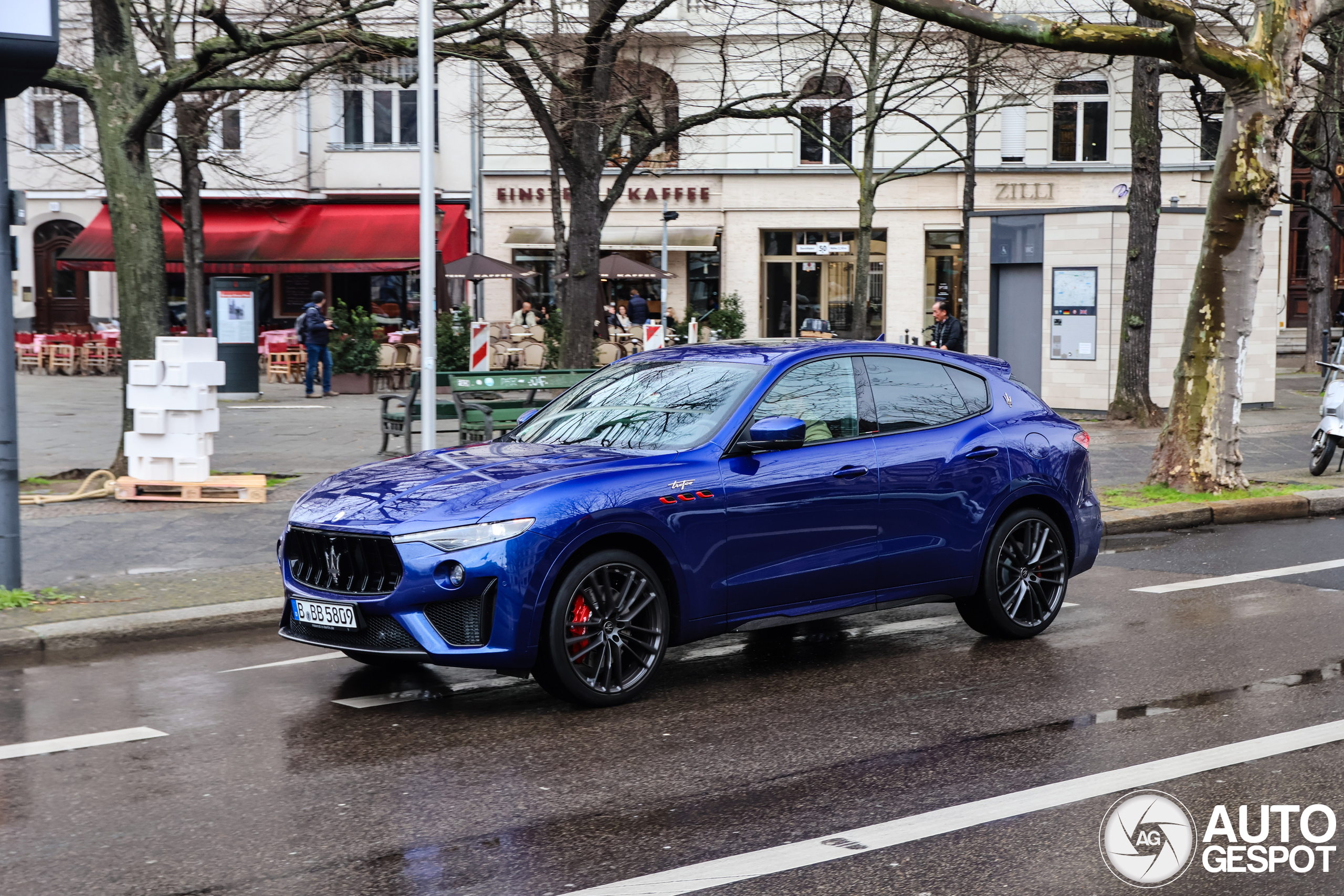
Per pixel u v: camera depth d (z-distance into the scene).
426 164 12.16
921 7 12.25
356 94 34.97
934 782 5.28
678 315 36.47
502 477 6.48
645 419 7.24
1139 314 20.45
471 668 6.64
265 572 9.55
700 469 6.76
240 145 33.66
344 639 6.44
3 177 8.52
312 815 4.96
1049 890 4.19
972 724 6.12
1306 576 9.96
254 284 24.41
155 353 13.52
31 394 24.64
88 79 13.60
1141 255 20.42
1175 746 5.71
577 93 16.14
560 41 17.48
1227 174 13.02
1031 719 6.19
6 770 5.54
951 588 7.69
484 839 4.68
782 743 5.86
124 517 11.61
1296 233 39.38
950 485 7.62
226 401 24.16
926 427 7.71
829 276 36.19
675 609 6.70
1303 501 13.18
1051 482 8.09
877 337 36.09
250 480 12.46
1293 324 39.66
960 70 21.69
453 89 34.97
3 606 8.38
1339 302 39.59
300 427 19.33
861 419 7.46
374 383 26.36
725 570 6.79
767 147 35.56
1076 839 4.63
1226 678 6.92
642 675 6.59
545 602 6.23
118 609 8.39
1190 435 13.51
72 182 35.72
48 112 35.84
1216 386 13.42
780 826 4.79
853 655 7.66
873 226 35.78
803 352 7.44
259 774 5.46
